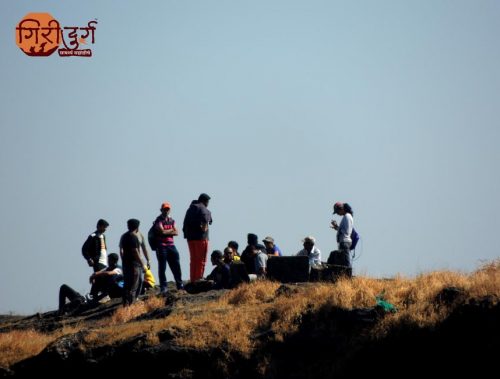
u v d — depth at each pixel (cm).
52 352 6881
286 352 6462
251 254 8131
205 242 8644
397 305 6488
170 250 8694
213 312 7100
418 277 6956
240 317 6838
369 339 6262
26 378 6950
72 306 8725
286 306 6781
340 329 6462
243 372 6444
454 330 6031
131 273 8206
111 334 6931
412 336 6141
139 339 6719
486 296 6081
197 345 6569
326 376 6269
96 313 8362
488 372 5778
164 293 8281
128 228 8312
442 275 6875
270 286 7612
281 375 6372
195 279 8581
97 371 6731
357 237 8225
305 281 7838
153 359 6581
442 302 6275
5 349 7312
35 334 7812
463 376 5872
